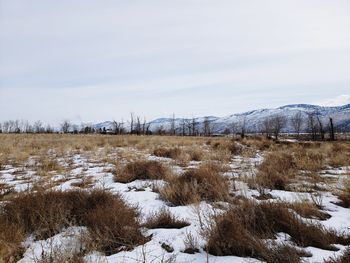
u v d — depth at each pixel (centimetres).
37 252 331
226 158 1043
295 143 1892
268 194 586
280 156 998
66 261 285
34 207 426
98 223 387
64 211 416
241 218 390
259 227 381
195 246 341
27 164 1042
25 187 662
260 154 1319
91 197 490
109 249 347
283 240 356
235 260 310
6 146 1516
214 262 307
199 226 411
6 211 430
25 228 390
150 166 802
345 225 417
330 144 1759
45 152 1345
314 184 675
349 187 570
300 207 466
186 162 989
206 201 545
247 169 843
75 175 825
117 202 468
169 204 535
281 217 400
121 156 1209
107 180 753
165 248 344
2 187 651
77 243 348
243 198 483
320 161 996
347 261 282
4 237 333
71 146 1622
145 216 459
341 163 1019
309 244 349
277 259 298
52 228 386
